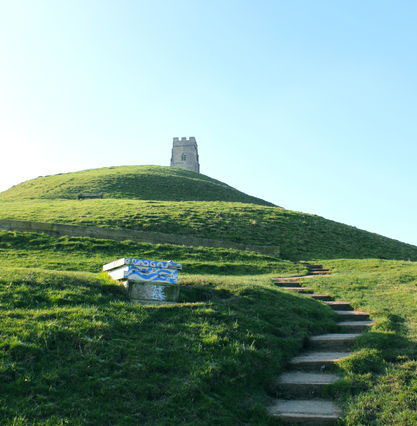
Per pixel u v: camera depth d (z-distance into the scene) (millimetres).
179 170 81562
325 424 7270
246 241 31906
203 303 11211
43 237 25000
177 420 6805
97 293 10836
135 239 27406
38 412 6391
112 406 6859
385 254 34500
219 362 8406
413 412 7227
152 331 9273
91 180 58906
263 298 12633
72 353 7855
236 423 7098
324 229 38125
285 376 8953
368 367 8883
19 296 9828
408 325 11148
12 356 7426
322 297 15094
